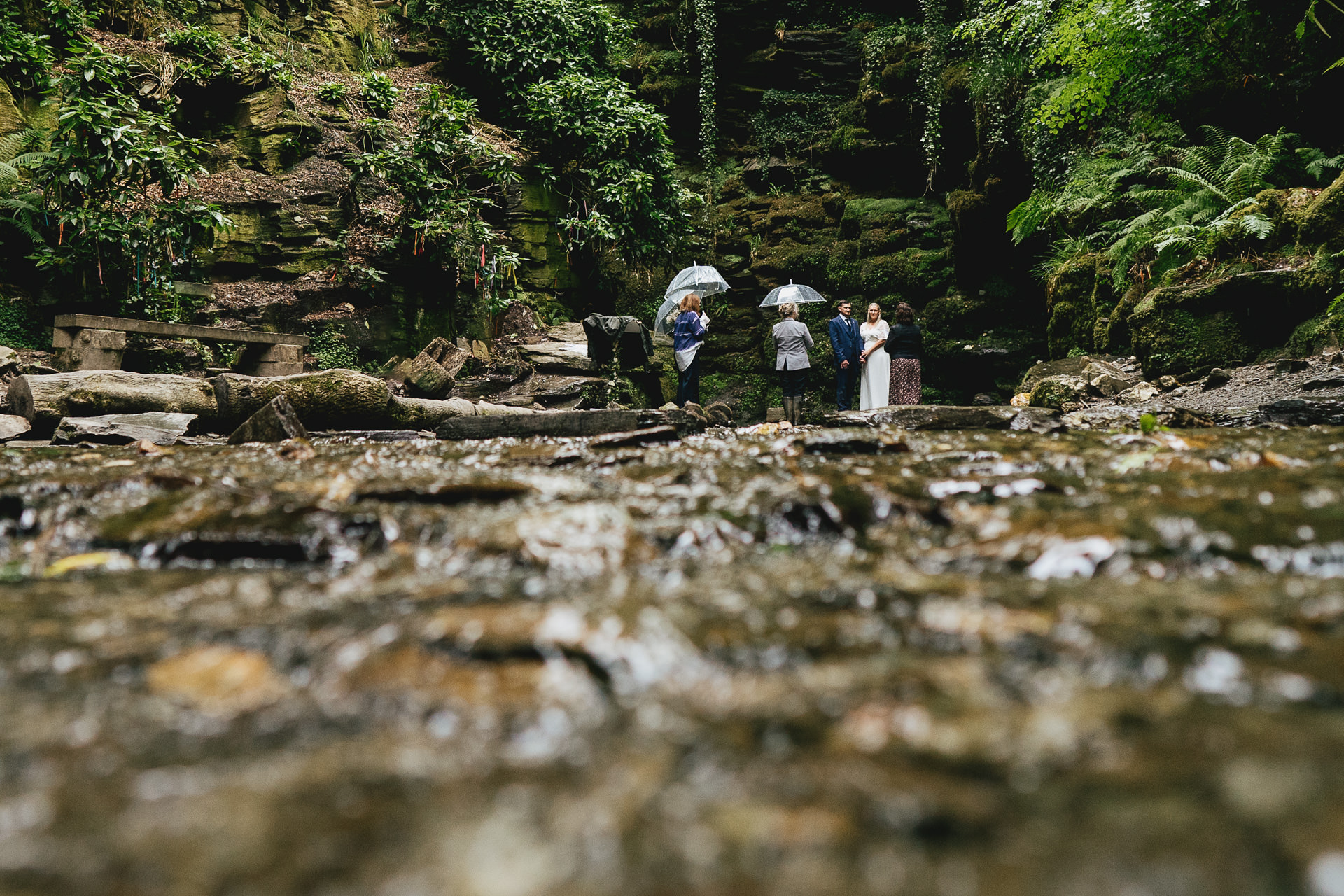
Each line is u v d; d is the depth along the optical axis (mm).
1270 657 882
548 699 839
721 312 16922
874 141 17125
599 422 4723
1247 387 6734
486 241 12203
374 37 15523
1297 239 7809
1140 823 572
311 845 580
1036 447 2811
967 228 14477
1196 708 763
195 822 614
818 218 17141
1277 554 1309
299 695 875
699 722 778
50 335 8922
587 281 15773
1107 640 952
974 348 14594
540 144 15062
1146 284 9352
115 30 12055
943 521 1729
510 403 11031
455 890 524
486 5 15695
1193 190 9359
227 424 5742
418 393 8586
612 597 1160
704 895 512
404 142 12297
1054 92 10812
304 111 12664
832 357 15781
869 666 904
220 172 11578
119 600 1266
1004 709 780
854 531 1704
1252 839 544
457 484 2027
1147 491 1787
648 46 19453
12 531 1773
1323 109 9320
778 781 657
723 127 19016
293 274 11148
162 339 9414
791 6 19031
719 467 2447
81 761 722
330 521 1659
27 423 5168
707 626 1036
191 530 1640
